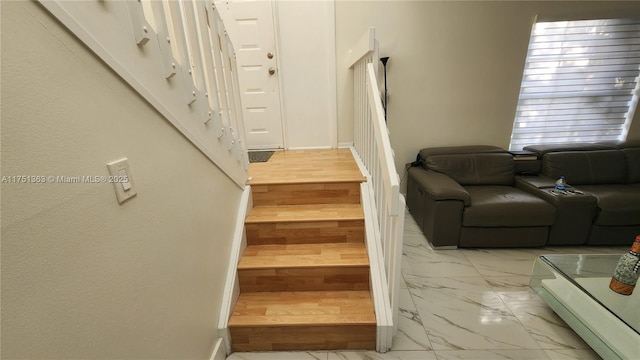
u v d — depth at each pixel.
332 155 2.87
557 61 2.89
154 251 0.92
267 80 3.03
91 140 0.67
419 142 3.13
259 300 1.65
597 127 3.07
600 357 1.41
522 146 3.17
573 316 1.45
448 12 2.74
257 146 3.24
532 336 1.55
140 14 0.84
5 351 0.49
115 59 0.75
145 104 0.89
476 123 3.05
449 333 1.58
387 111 3.01
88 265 0.65
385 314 1.46
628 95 2.97
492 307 1.76
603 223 2.26
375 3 2.75
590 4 2.70
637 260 1.38
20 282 0.51
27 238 0.52
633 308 1.34
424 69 2.89
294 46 2.94
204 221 1.32
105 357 0.70
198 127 1.26
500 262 2.21
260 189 2.08
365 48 1.83
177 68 1.08
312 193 2.09
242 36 2.89
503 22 2.75
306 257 1.75
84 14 0.65
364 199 1.91
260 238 1.91
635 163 2.72
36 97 0.55
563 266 1.65
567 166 2.73
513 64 2.87
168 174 1.02
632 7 2.70
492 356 1.44
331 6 2.76
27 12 0.53
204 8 1.39
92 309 0.66
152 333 0.90
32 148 0.54
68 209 0.61
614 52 2.85
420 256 2.31
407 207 3.11
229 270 1.62
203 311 1.28
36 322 0.54
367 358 1.46
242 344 1.52
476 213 2.25
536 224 2.27
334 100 3.05
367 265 1.66
